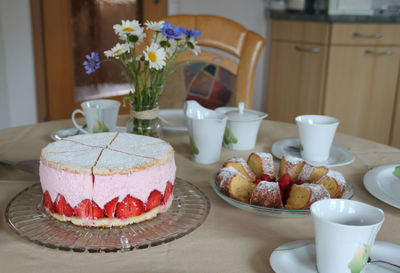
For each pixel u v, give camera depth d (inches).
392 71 115.2
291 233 25.9
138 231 25.3
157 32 34.9
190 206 28.4
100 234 24.9
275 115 136.5
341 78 114.3
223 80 62.9
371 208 20.8
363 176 34.9
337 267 20.4
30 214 26.9
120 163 26.4
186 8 129.6
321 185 27.2
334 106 116.9
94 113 39.0
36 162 34.9
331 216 21.3
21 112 104.4
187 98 63.1
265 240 25.0
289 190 28.7
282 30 127.8
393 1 128.6
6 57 98.7
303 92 122.9
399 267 21.3
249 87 61.7
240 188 28.9
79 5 106.0
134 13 117.1
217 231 25.9
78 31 107.3
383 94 117.2
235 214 28.1
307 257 22.4
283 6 132.0
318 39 113.9
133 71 35.7
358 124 119.3
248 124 39.4
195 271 22.0
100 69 113.8
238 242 24.7
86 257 23.0
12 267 21.9
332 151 40.4
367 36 110.3
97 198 25.5
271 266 21.6
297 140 42.8
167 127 45.1
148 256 23.2
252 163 32.6
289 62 126.5
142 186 26.1
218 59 62.3
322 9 121.6
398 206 28.4
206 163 36.8
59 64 105.6
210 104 63.6
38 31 100.7
